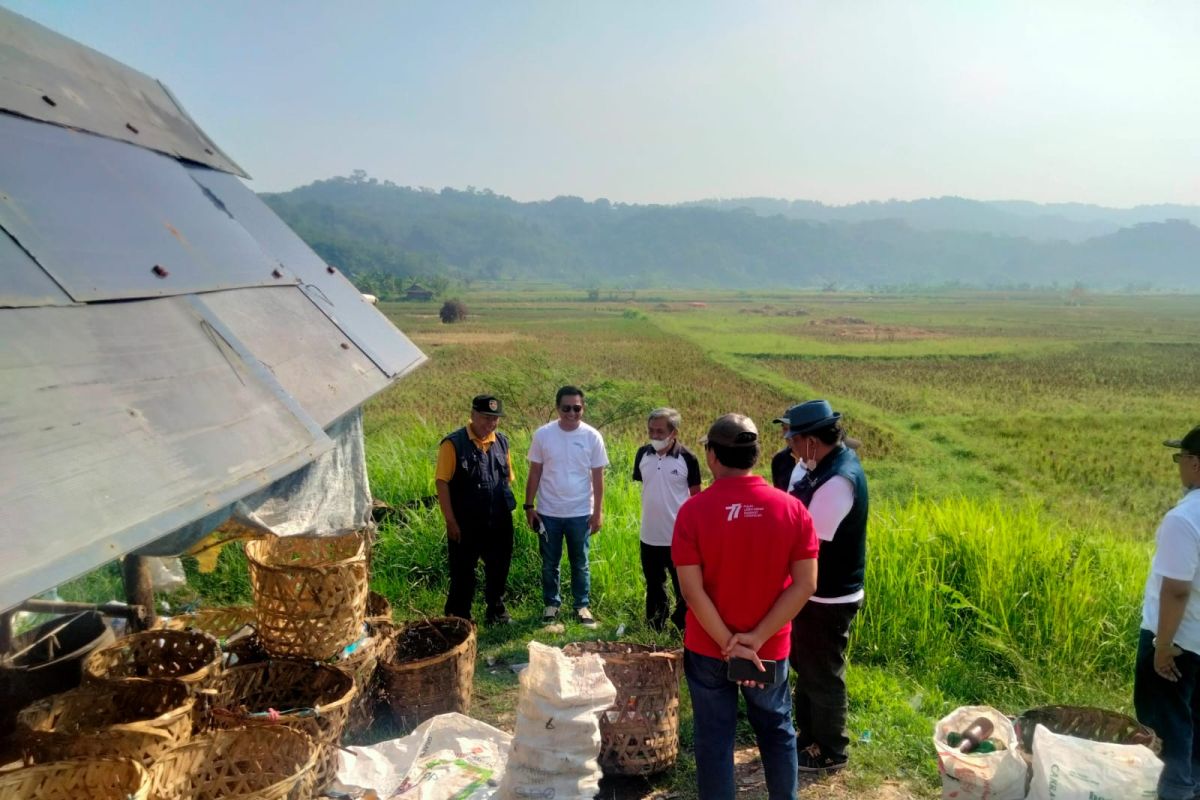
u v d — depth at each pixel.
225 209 4.86
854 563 4.48
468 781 3.92
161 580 5.89
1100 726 4.27
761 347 55.69
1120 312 116.56
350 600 4.58
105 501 2.07
